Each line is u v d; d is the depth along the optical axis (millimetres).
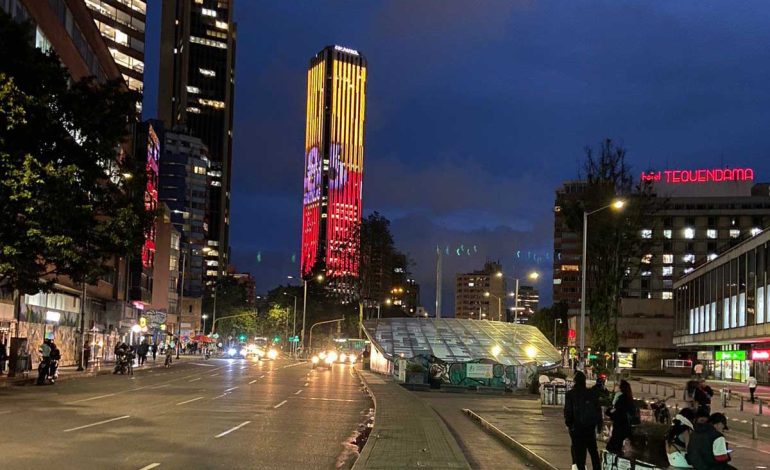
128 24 113812
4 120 27203
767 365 60562
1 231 28016
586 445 12266
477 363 46781
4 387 32219
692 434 9391
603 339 42438
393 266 122750
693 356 96312
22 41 28016
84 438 15688
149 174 35031
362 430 19109
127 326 74812
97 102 30922
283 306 132875
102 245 31828
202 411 22562
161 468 12172
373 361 61656
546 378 40062
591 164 44531
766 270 55438
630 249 43406
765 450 19766
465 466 12625
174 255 117250
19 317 44344
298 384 39125
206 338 121125
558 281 160375
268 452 14484
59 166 29031
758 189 142000
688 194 135875
